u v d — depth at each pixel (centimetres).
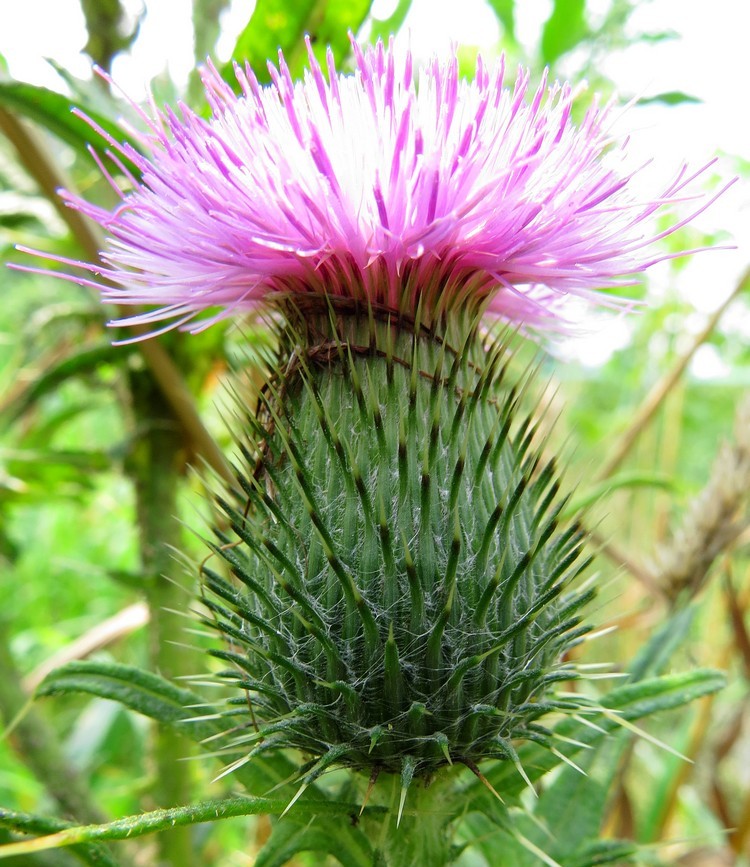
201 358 10
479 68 6
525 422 6
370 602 5
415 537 5
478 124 5
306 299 6
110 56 10
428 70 6
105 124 8
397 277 6
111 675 6
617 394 20
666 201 6
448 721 5
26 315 12
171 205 6
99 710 12
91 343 12
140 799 10
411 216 5
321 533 5
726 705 14
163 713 6
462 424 6
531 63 12
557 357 8
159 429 10
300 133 5
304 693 5
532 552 5
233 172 6
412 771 5
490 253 6
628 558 10
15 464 11
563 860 7
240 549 6
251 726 6
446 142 6
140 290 6
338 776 8
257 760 6
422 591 5
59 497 12
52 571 18
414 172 5
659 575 10
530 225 6
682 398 15
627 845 6
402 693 5
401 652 5
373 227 5
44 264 11
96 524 20
